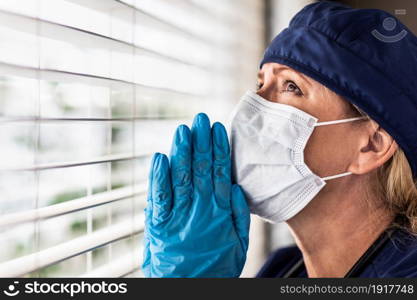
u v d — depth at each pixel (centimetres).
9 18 60
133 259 87
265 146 75
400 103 74
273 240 156
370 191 82
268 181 76
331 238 85
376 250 82
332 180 79
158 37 98
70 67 77
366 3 154
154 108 102
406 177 80
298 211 79
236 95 137
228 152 75
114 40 77
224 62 129
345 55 73
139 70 88
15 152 71
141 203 99
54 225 83
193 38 108
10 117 58
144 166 99
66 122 65
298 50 76
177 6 100
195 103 116
